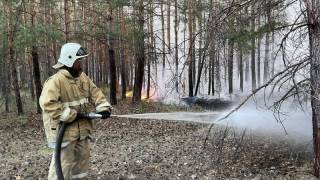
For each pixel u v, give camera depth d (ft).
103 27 83.15
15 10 71.61
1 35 71.61
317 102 22.99
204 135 41.65
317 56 22.56
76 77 19.54
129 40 83.35
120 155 33.83
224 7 26.63
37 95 76.23
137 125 55.88
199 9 43.27
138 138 44.68
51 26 69.36
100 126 56.18
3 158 34.76
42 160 32.71
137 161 30.83
